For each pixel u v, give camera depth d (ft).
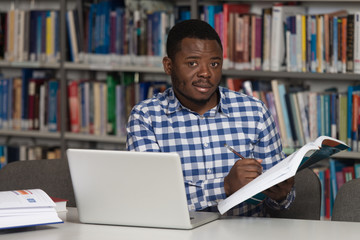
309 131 11.21
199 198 6.43
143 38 12.39
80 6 12.94
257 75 11.51
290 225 5.46
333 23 10.87
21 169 7.64
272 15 11.27
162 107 7.32
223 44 11.59
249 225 5.48
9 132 13.91
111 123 12.92
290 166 5.26
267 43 11.36
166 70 7.30
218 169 7.08
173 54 6.97
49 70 14.43
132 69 12.43
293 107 11.19
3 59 13.91
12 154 13.98
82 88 13.16
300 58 11.14
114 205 5.53
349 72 10.82
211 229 5.33
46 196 5.69
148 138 7.17
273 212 7.30
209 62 6.79
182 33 6.88
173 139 7.16
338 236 4.95
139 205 5.42
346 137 11.00
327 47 10.94
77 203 5.70
